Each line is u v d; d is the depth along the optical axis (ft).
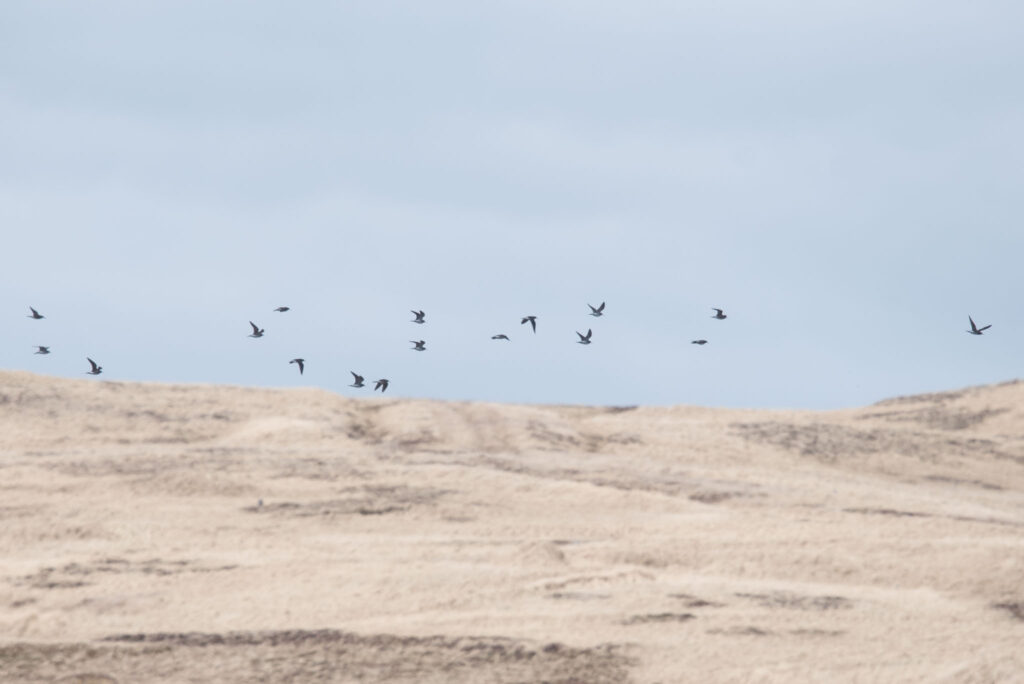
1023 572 169.58
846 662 131.54
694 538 192.75
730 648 136.46
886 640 141.49
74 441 270.87
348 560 179.63
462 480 233.14
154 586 169.48
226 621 153.07
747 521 205.05
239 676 128.77
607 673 128.98
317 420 289.53
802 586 168.25
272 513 213.66
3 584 171.73
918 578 171.53
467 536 199.31
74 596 166.30
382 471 238.48
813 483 244.63
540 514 215.72
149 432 281.95
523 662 131.64
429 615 151.94
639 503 221.05
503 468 245.45
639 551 184.03
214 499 223.10
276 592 164.14
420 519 210.59
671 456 276.82
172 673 129.49
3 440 266.36
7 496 221.46
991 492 269.23
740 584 167.73
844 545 184.75
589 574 168.96
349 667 130.82
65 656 132.98
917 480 277.23
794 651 135.85
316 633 140.97
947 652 135.85
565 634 141.28
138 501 220.43
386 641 137.90
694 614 150.20
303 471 237.86
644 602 155.94
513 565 176.55
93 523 204.54
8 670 129.39
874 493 235.61
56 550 191.93
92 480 231.71
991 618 154.20
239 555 185.47
